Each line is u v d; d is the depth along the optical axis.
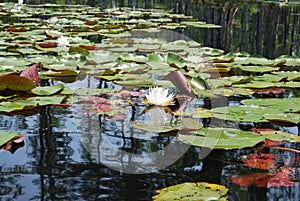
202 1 11.05
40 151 1.44
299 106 1.95
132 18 7.28
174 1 11.94
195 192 1.11
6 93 2.15
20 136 1.53
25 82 2.10
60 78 2.63
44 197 1.10
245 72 3.04
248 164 1.35
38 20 6.41
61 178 1.23
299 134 1.64
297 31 5.96
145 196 1.11
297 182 1.21
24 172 1.26
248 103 2.04
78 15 7.50
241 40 5.18
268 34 5.70
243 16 7.65
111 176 1.25
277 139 1.55
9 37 4.30
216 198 1.08
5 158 1.37
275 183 1.20
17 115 1.86
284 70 3.14
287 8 8.97
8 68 2.68
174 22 6.70
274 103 2.03
